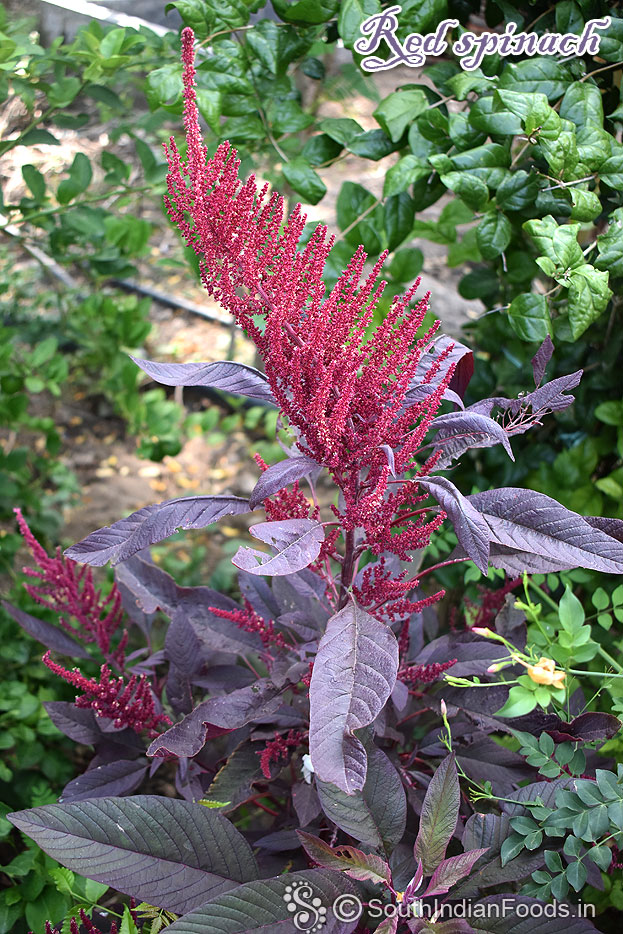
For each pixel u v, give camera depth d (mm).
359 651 598
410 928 638
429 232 1283
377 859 650
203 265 662
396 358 649
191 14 1005
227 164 639
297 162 1036
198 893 654
